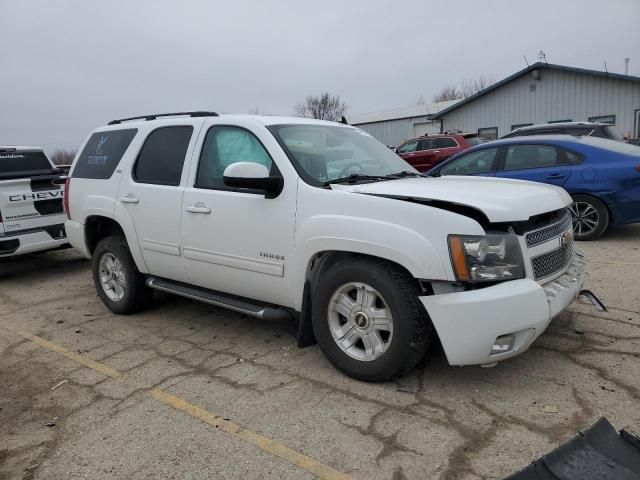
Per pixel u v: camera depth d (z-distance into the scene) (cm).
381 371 338
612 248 705
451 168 870
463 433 291
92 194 530
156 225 465
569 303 350
